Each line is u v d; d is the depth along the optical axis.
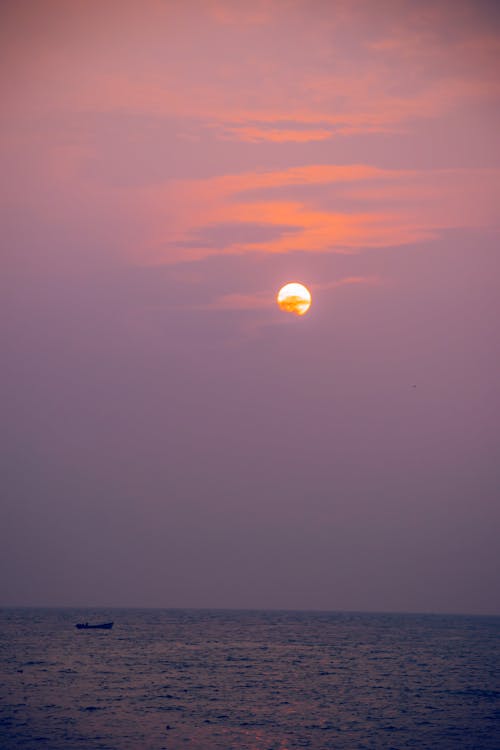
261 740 143.50
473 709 184.12
